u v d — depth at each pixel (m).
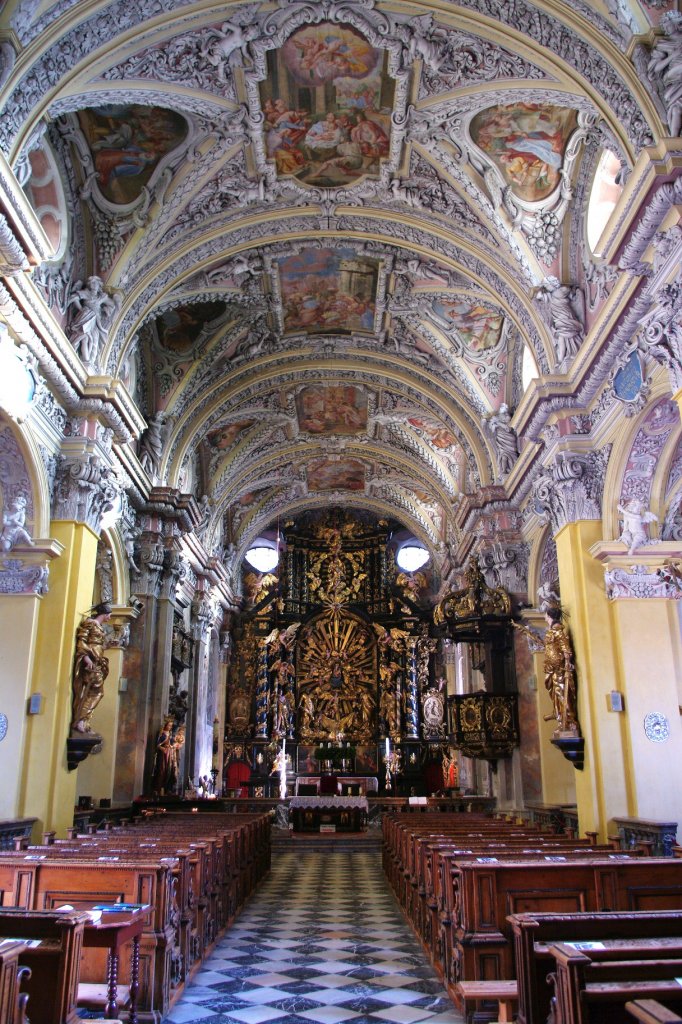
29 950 4.41
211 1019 6.54
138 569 18.30
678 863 6.49
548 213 13.27
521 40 10.20
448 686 29.53
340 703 31.14
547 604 13.25
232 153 12.92
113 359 13.86
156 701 18.31
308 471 27.78
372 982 7.70
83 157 12.57
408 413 22.22
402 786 28.67
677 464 12.23
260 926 10.44
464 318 17.12
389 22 10.57
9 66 8.94
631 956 3.76
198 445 22.94
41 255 10.32
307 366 19.91
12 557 11.99
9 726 11.43
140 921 5.88
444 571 27.81
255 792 28.77
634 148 9.73
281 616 31.61
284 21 10.62
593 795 11.70
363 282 17.00
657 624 12.05
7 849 9.82
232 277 15.90
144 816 15.64
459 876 6.78
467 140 12.41
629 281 10.60
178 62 10.98
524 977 4.40
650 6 9.06
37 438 11.94
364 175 13.62
